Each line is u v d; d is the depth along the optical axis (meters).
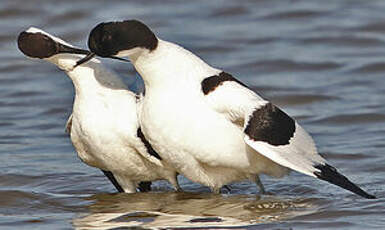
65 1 29.36
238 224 12.67
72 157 16.98
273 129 12.79
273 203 13.75
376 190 14.36
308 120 19.31
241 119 12.95
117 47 12.91
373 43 25.20
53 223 13.06
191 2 29.75
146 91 13.23
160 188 14.89
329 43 25.34
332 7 28.67
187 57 13.20
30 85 22.59
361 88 21.52
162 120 13.02
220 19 28.03
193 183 15.16
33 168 16.19
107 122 13.56
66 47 13.66
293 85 21.80
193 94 12.99
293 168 12.62
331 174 12.94
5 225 12.98
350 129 18.53
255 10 28.78
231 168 13.45
